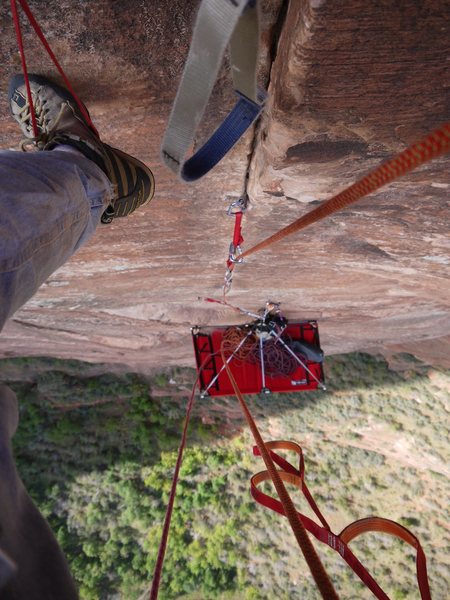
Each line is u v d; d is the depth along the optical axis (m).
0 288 1.12
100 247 4.05
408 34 1.58
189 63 0.81
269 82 2.15
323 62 1.69
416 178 2.66
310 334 5.06
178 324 7.02
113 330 7.81
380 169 0.77
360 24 1.54
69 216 1.53
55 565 0.86
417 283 5.00
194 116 0.92
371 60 1.68
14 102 2.34
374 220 3.37
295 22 1.65
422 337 9.09
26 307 6.14
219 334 5.16
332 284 5.23
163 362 10.72
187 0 1.91
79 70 2.20
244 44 0.90
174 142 1.02
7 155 1.46
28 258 1.26
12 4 1.57
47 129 2.27
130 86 2.27
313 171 2.54
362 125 2.05
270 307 4.77
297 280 5.07
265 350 4.84
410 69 1.72
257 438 1.38
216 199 3.23
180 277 5.01
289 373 4.86
